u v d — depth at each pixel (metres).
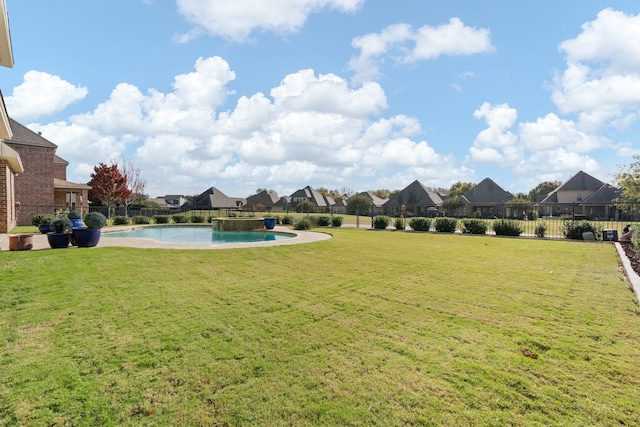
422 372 2.82
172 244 10.92
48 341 3.37
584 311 4.46
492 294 5.33
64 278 5.86
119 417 2.19
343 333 3.67
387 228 22.67
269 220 20.34
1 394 2.42
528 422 2.18
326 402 2.38
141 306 4.52
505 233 17.56
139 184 44.81
